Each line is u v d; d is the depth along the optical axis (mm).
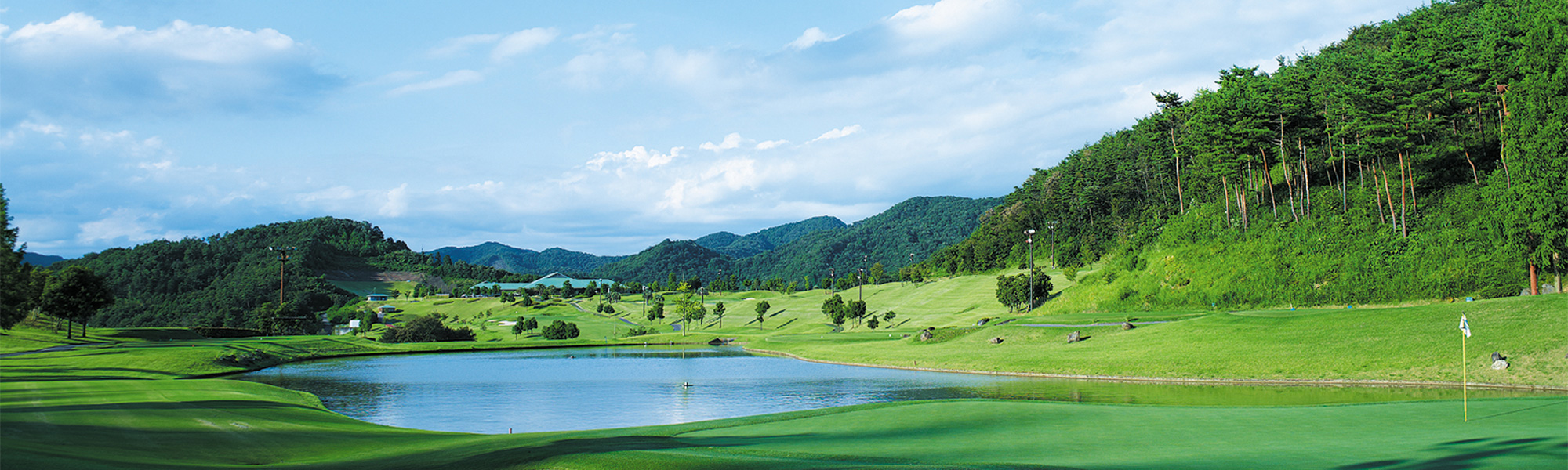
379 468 22016
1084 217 199000
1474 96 83688
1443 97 87500
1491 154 88812
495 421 43375
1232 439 23625
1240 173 104000
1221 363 56750
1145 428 26875
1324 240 90375
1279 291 86500
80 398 39531
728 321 178000
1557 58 64750
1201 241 105188
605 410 47781
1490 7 114750
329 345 113500
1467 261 75188
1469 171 89000
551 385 62438
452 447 26391
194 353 78188
